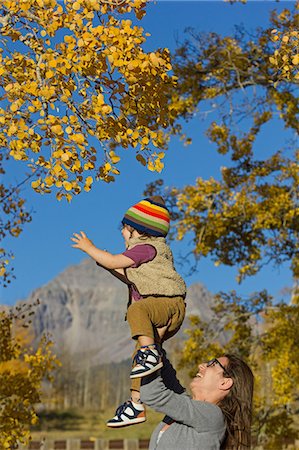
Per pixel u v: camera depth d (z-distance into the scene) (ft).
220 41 54.65
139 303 15.42
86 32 23.03
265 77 53.26
